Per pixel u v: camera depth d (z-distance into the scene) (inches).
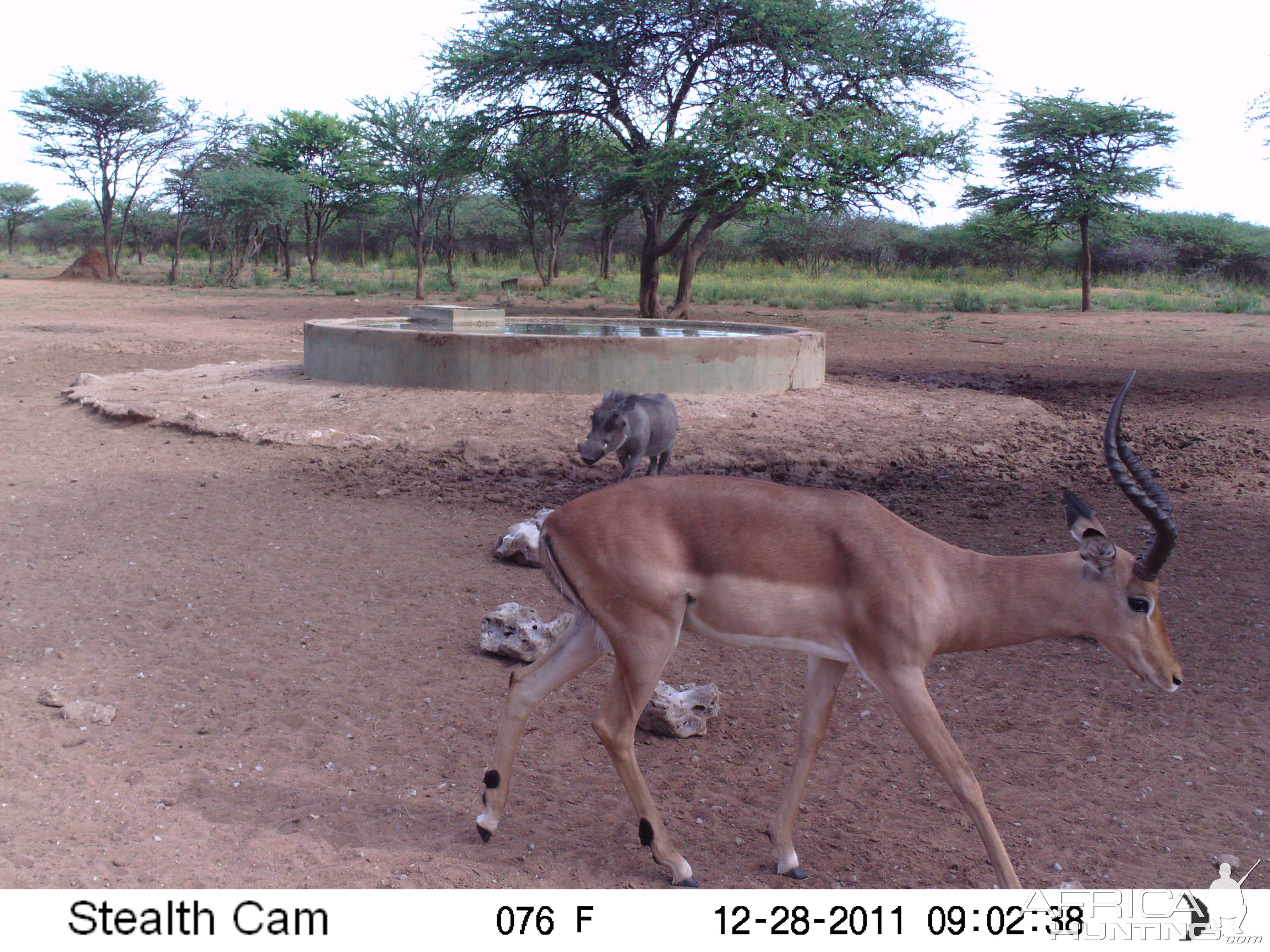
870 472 426.9
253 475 394.9
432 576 287.0
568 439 440.1
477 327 614.2
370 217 2331.4
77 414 508.4
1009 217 1622.8
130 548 303.9
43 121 1905.8
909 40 1134.4
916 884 153.8
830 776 187.3
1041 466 450.0
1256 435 522.0
